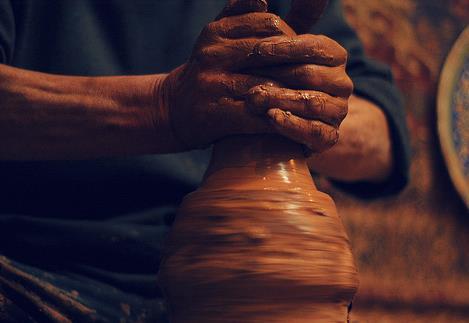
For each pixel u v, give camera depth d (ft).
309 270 2.77
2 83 3.50
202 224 2.87
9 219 3.90
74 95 3.37
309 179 3.03
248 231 2.78
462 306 11.60
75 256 3.89
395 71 12.17
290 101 2.87
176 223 3.00
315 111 2.90
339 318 2.85
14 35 4.08
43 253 3.88
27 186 3.96
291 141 3.02
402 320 11.29
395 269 11.39
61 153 3.45
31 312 3.61
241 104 2.90
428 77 12.32
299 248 2.79
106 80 3.38
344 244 2.96
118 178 4.00
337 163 4.36
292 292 2.74
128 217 4.03
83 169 3.96
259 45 2.88
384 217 11.49
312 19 3.12
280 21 2.97
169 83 3.20
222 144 3.04
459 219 11.93
